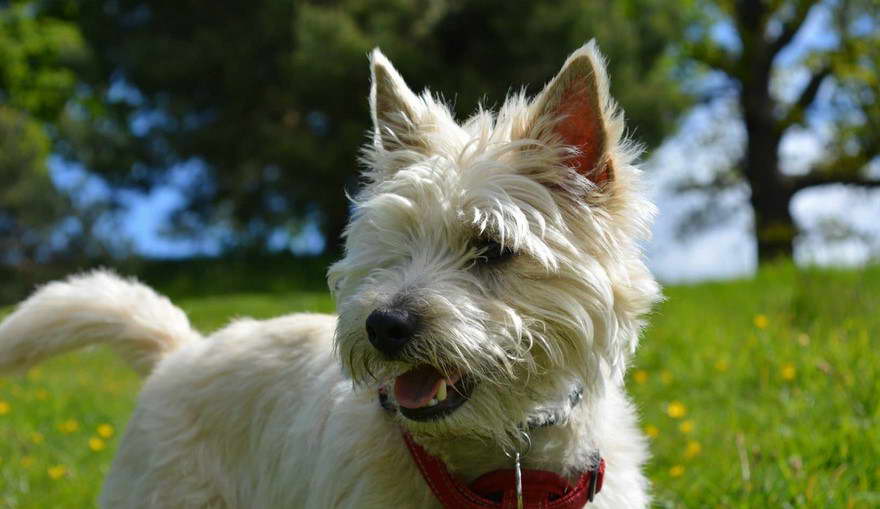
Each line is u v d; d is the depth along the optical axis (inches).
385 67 26.5
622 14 162.2
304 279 158.2
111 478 29.2
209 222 199.8
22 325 30.5
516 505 24.1
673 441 37.4
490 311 23.5
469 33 158.4
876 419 33.9
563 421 24.5
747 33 190.7
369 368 23.7
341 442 24.8
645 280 25.2
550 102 25.0
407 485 24.3
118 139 179.3
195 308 119.0
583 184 24.5
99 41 177.2
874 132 187.3
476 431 23.9
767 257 185.5
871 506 29.7
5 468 39.2
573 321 23.9
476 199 24.0
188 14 175.0
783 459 32.0
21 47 210.7
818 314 57.9
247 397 28.2
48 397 56.4
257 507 27.4
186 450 28.1
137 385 67.9
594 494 24.6
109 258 140.8
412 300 23.1
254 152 172.6
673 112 165.2
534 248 23.6
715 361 48.6
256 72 170.4
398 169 26.0
